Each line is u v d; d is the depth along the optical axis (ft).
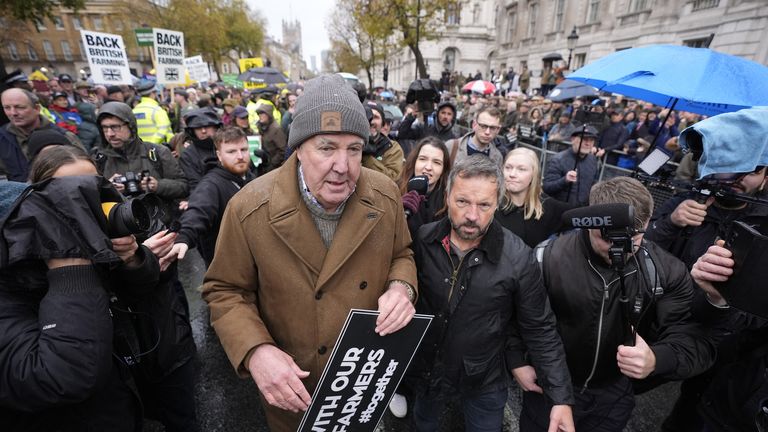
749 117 4.00
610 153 20.22
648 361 4.11
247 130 18.37
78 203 3.25
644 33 49.03
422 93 15.11
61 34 131.75
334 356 3.86
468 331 4.95
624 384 5.03
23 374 3.00
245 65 55.72
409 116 14.60
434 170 7.84
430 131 14.58
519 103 31.17
